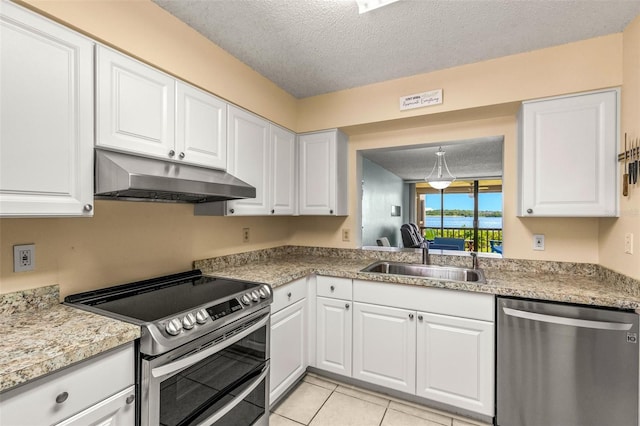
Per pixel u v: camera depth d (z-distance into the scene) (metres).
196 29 1.71
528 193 1.88
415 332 1.92
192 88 1.67
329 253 2.87
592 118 1.75
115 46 1.32
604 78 1.73
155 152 1.45
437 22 1.64
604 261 1.89
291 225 3.07
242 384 1.52
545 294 1.58
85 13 1.21
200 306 1.31
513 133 2.21
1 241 1.18
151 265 1.76
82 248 1.44
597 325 1.47
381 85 2.38
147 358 1.09
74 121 1.15
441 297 1.85
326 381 2.22
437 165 5.31
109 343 0.98
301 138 2.69
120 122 1.31
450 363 1.83
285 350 1.98
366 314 2.08
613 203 1.69
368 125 2.50
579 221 2.02
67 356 0.87
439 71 2.18
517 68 1.94
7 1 0.98
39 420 0.83
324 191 2.58
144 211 1.72
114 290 1.53
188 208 2.00
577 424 1.53
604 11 1.53
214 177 1.67
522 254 2.17
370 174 5.60
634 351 1.43
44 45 1.07
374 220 5.82
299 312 2.15
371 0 1.46
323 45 1.88
